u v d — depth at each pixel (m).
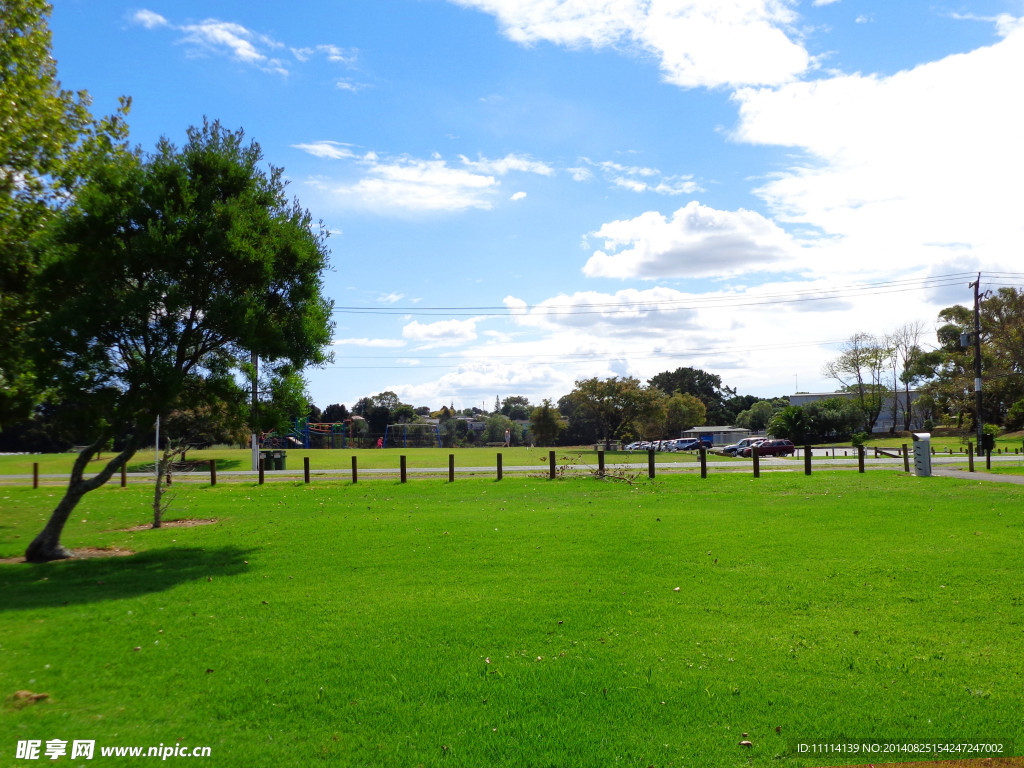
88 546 14.50
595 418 69.25
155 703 6.04
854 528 14.47
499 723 5.61
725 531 14.34
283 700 6.07
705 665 6.77
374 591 9.85
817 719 5.60
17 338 14.95
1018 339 65.50
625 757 5.05
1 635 7.94
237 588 10.23
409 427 87.62
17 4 15.52
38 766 4.91
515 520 16.39
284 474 32.97
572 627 8.00
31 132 15.44
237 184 13.92
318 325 14.80
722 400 121.75
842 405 74.88
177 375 12.77
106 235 12.80
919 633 7.60
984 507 17.38
